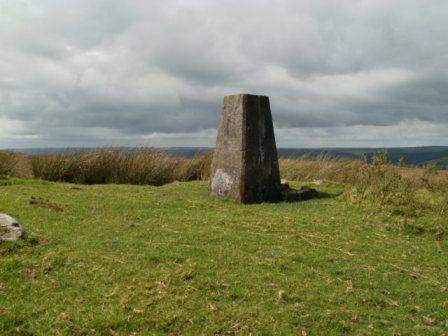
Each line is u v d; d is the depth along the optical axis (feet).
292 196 30.32
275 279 16.42
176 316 13.48
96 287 15.01
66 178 39.65
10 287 14.64
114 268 16.34
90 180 39.99
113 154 41.27
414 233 23.63
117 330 12.87
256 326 13.37
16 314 13.21
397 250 21.06
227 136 30.22
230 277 16.24
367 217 25.67
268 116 30.35
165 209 25.30
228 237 20.48
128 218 22.98
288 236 21.50
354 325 13.99
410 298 16.29
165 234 20.45
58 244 18.37
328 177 45.09
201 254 18.16
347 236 22.36
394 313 15.11
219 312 13.87
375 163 30.68
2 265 15.70
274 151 30.60
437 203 27.86
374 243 21.80
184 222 22.66
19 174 39.32
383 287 16.90
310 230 22.77
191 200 28.27
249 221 23.49
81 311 13.58
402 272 18.44
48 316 13.30
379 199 27.84
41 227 20.54
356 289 16.42
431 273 18.63
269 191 29.96
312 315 14.17
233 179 29.40
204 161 45.85
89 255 17.26
